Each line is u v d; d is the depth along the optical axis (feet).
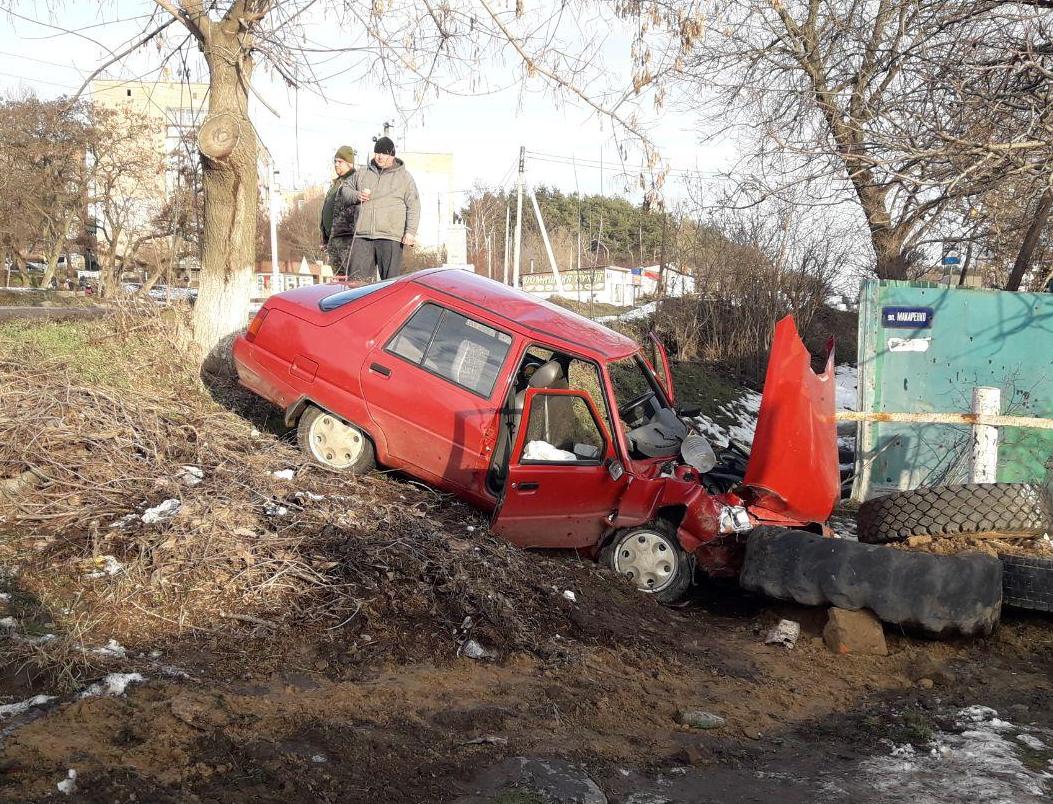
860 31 47.70
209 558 18.74
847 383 72.38
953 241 46.21
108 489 21.47
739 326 68.49
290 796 11.82
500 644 18.35
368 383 25.40
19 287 131.95
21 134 114.52
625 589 23.22
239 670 15.61
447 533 22.48
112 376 29.63
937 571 21.03
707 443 24.73
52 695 13.65
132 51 33.88
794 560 22.06
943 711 17.80
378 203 36.27
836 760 15.34
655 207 31.19
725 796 13.76
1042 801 13.97
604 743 15.15
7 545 18.53
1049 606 21.95
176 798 11.34
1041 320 38.63
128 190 117.08
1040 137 36.70
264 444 26.66
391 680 16.25
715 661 20.08
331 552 19.95
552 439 24.26
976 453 30.09
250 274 34.22
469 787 12.97
